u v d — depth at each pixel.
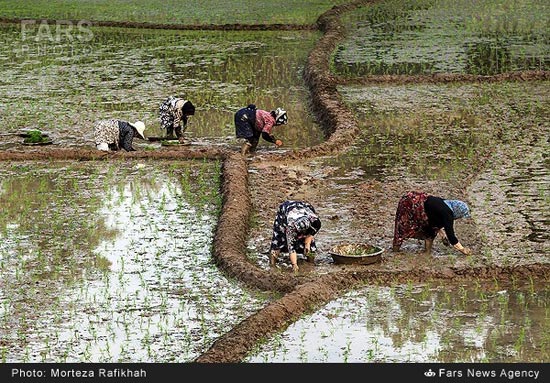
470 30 66.88
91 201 33.88
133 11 79.00
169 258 28.81
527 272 27.03
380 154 39.00
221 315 24.95
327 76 51.22
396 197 33.69
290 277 26.62
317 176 36.41
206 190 34.94
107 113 46.09
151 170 37.44
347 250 28.56
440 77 51.22
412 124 43.31
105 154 38.84
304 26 69.50
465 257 28.34
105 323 24.56
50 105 47.81
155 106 47.41
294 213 27.75
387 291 26.39
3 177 36.78
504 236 29.78
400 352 22.62
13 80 53.88
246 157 38.34
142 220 32.00
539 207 32.22
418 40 63.44
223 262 27.95
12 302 25.86
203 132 42.78
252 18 73.81
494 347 22.78
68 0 86.94
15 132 43.00
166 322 24.55
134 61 58.91
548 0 81.31
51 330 24.20
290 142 41.62
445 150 39.25
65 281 27.23
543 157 37.88
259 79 53.44
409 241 29.97
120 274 27.56
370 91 49.72
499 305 25.28
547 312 24.66
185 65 57.34
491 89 49.47
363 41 63.62
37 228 31.38
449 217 28.19
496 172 36.09
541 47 59.62
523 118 43.78
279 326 24.20
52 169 37.75
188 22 72.44
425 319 24.52
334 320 24.61
